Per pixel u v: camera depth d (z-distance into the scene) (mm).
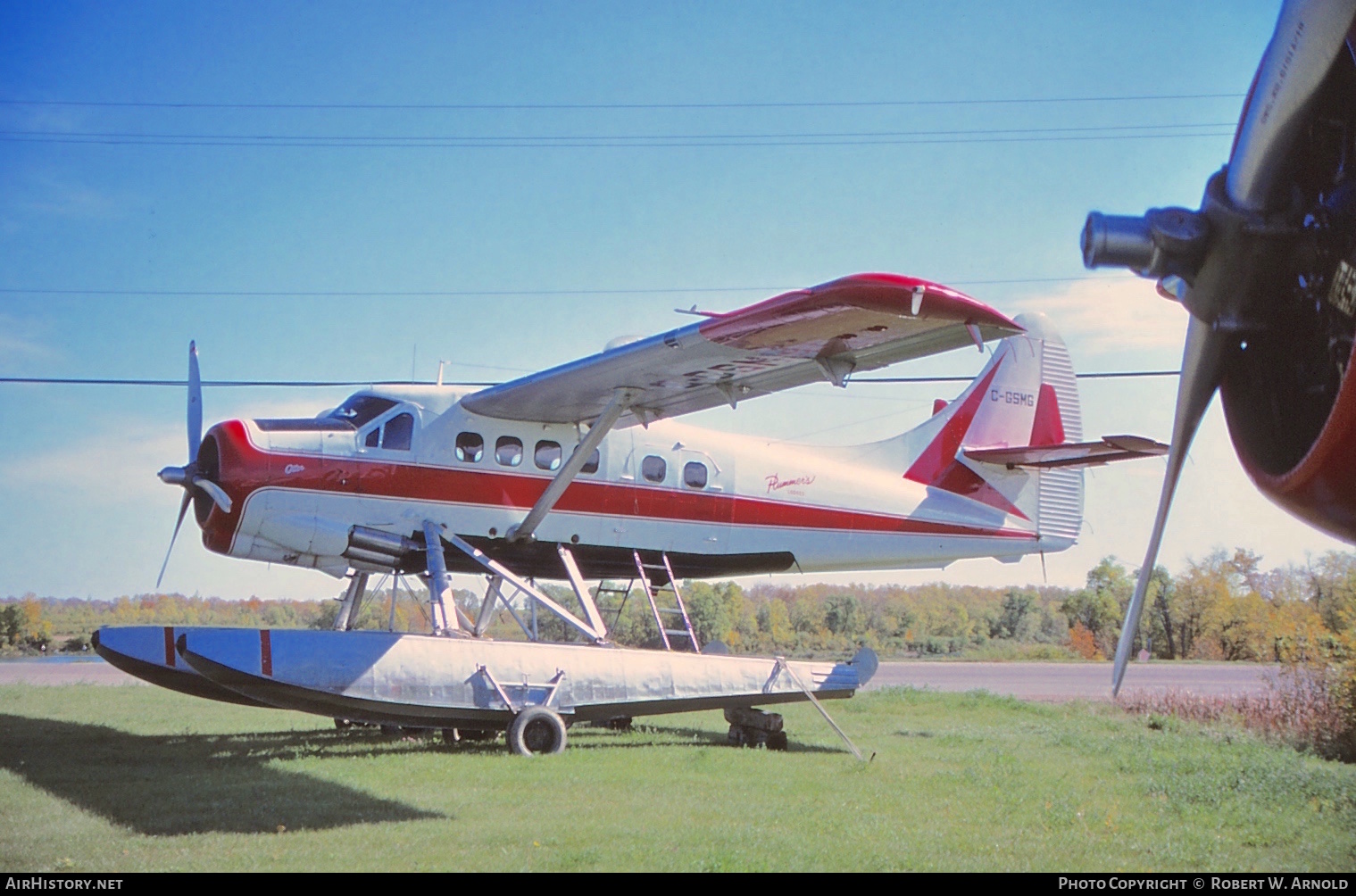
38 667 26891
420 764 9078
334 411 11961
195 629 9867
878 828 6637
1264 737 12031
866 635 61938
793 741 11602
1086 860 5918
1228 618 41281
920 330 8852
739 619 56531
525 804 7281
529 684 10398
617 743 11336
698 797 7672
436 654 10117
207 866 5426
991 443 15367
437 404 11820
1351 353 3055
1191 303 3617
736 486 13391
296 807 7023
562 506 12328
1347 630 12414
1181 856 6051
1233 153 3402
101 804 7055
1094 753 10570
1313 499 3441
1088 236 3471
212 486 10945
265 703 10719
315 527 11125
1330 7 2867
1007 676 26469
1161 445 9477
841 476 14211
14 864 5453
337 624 11984
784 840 6262
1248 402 3924
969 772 8914
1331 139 3400
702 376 10586
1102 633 45438
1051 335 16031
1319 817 7355
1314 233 3305
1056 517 15695
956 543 14875
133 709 14234
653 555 12898
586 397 11406
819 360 9852
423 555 11664
